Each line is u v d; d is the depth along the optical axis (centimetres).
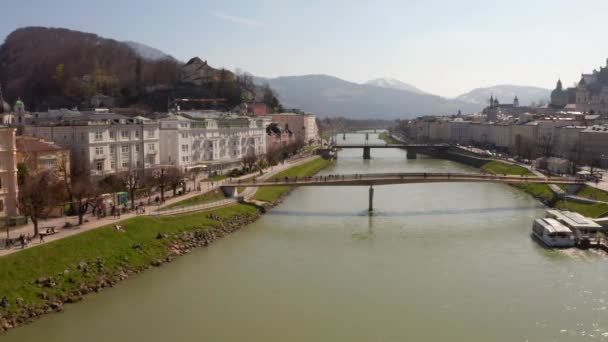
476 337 8225
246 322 8688
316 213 17350
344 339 8144
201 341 8038
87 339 8025
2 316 8331
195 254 12425
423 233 14600
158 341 8000
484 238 14062
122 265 10900
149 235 12406
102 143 16900
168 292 9938
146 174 17950
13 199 12175
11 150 12069
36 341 7925
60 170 14125
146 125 18588
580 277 10881
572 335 8288
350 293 9988
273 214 17175
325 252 12675
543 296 9838
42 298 9056
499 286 10369
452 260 12062
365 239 13925
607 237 13575
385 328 8519
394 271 11269
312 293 9975
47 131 16925
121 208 14150
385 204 18975
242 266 11538
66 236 11038
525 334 8325
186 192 16988
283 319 8819
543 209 17975
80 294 9581
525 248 13100
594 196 17638
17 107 19738
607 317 8919
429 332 8388
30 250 10038
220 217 15012
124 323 8581
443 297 9800
